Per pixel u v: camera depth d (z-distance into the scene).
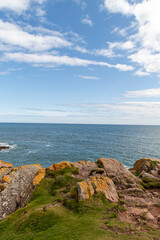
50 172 23.23
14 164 55.28
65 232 9.32
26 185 19.16
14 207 15.84
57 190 18.16
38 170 23.72
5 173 20.72
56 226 10.16
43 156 66.75
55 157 65.38
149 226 9.91
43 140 116.69
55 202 14.15
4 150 77.31
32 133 175.75
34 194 17.48
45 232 9.64
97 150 79.44
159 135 173.12
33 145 93.31
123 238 8.45
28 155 68.00
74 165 27.33
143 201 13.93
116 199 14.18
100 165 26.39
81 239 8.45
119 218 11.16
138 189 16.58
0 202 15.12
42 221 10.88
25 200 16.97
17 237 9.59
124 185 18.81
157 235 8.85
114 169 24.78
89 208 12.23
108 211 12.01
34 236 9.41
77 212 11.94
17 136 140.12
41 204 14.64
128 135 167.25
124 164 55.34
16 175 19.42
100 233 8.95
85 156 67.06
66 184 19.75
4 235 10.09
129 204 13.44
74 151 77.00
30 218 11.18
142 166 28.20
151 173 24.92
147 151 77.19
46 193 17.89
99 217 11.11
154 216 11.45
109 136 153.25
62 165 25.53
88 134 176.00
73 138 132.62
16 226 10.95
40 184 19.55
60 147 87.81
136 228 9.55
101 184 15.56
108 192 14.77
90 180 15.95
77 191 14.79
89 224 10.10
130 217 11.37
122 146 91.81
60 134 170.75
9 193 16.53
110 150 79.69
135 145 95.62
